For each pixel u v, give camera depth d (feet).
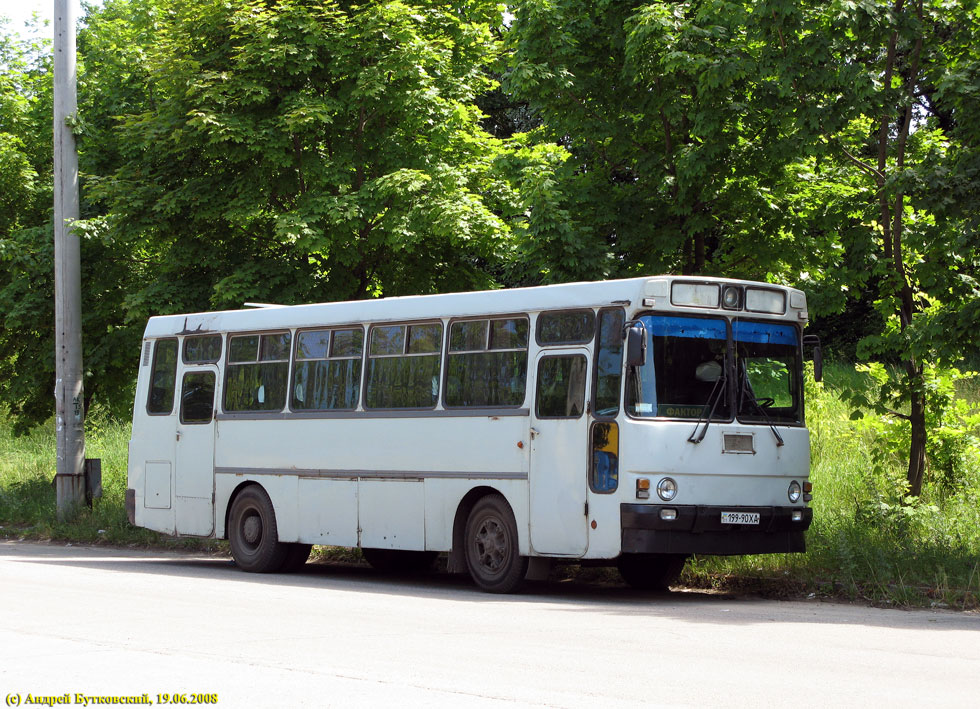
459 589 48.44
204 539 69.62
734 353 44.50
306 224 63.62
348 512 52.29
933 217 52.49
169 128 66.69
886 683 26.08
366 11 66.33
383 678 26.25
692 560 50.14
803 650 30.76
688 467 42.50
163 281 69.21
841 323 109.09
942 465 57.62
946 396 54.85
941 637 33.58
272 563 55.62
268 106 66.74
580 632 33.91
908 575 43.70
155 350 62.54
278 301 66.23
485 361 47.70
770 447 44.37
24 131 86.12
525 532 45.16
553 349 45.21
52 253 80.18
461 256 70.79
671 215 57.67
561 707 23.21
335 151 67.67
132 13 80.94
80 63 82.69
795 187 57.62
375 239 66.13
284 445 55.31
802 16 50.21
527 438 45.44
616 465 42.52
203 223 68.64
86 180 77.30
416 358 50.44
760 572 47.60
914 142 56.49
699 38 52.70
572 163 58.85
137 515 62.18
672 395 43.04
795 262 58.03
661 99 54.95
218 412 58.70
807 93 51.19
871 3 48.88
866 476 58.80
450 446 48.26
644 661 28.71
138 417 62.75
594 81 57.88
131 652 29.60
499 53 74.18
